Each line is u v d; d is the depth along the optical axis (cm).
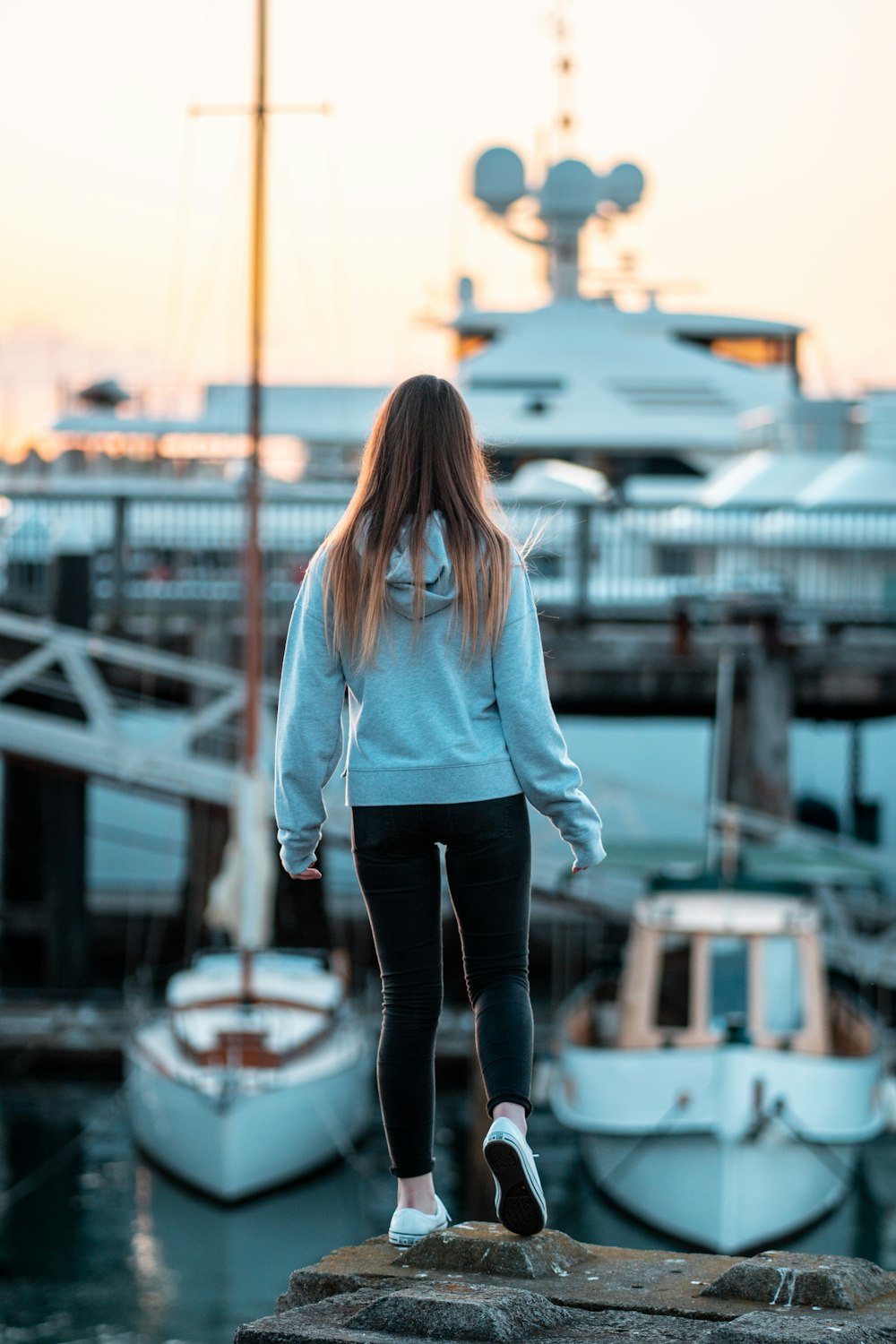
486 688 291
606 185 3212
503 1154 282
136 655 1855
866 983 1739
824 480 2523
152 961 2231
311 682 293
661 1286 279
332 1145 1490
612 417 2867
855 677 2016
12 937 2270
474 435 300
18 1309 1150
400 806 290
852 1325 246
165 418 2898
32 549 2227
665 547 2402
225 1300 1174
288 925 2072
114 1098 1711
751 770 1981
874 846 2462
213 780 1830
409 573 284
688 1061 1289
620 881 1750
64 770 1827
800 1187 1284
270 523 2192
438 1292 261
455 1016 1888
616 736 3081
